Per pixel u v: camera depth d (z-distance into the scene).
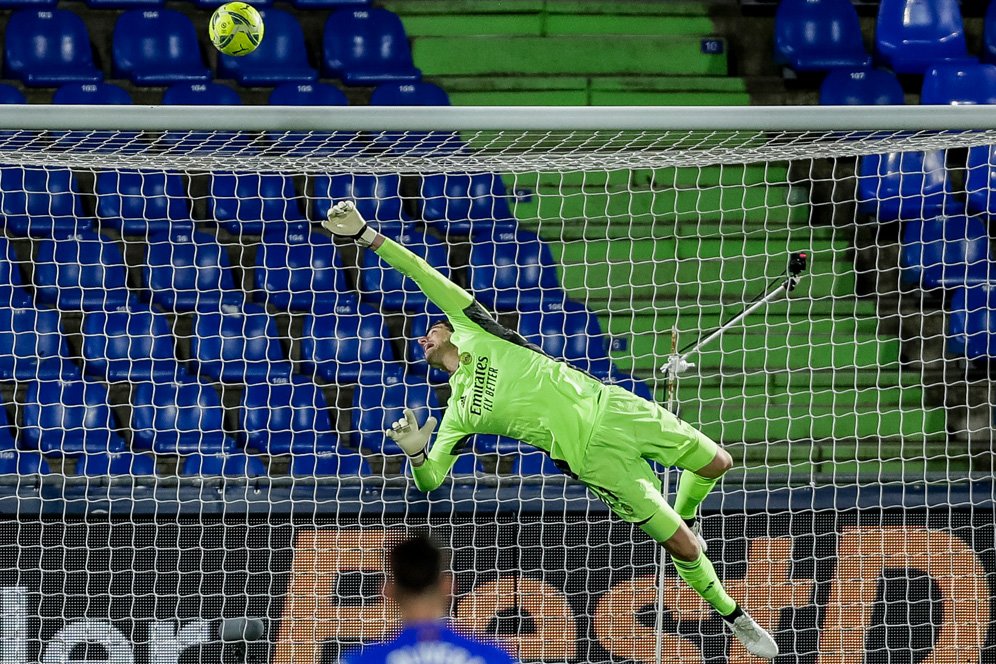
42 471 29.20
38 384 30.05
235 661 24.17
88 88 33.50
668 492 25.05
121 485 24.77
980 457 30.42
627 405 19.66
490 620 24.47
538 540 24.69
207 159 21.30
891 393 30.80
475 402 19.66
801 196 33.16
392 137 26.70
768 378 29.84
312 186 33.62
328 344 31.34
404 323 28.75
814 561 24.86
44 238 31.47
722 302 29.06
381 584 24.47
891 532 25.05
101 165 21.34
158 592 24.23
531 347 19.81
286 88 34.09
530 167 21.48
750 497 25.08
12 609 24.00
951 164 33.62
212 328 31.23
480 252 32.62
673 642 24.61
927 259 32.66
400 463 29.72
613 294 32.19
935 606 24.89
